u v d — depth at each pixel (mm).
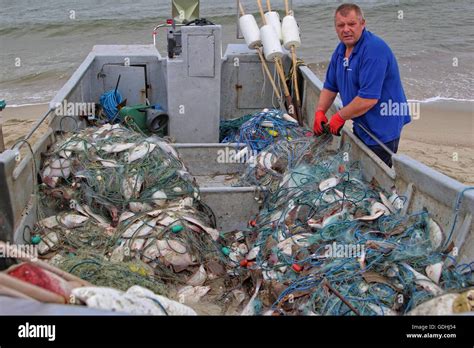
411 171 3691
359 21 4109
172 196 4258
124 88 6434
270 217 4211
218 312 3422
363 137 4531
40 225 3949
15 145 3807
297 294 2994
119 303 2191
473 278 2904
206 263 3816
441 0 21328
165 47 16672
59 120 4941
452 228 3186
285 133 5441
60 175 4250
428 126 10219
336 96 5234
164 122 5977
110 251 3754
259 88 6570
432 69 13828
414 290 2805
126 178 4227
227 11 20000
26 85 13508
